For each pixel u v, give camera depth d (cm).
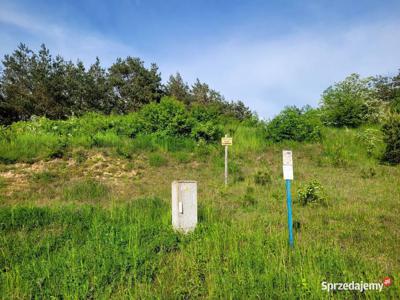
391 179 1045
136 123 1535
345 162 1271
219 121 1698
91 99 3603
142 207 763
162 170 1195
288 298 354
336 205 767
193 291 377
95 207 739
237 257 451
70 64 3628
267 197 867
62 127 1459
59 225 620
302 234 568
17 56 3341
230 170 1195
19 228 594
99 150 1287
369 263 432
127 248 486
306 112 1705
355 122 1905
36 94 3166
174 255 491
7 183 945
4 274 405
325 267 418
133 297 359
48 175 1023
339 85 2053
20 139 1243
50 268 421
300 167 1252
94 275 403
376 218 660
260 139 1602
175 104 1588
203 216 681
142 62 4112
